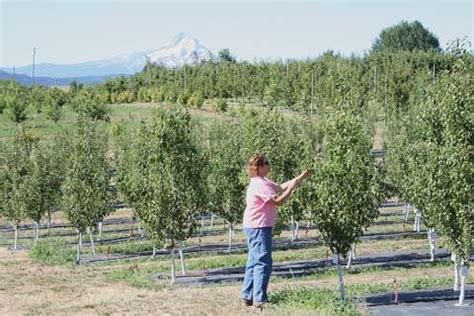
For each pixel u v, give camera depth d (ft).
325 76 312.09
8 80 479.82
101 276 108.37
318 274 110.83
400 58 378.73
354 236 76.69
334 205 75.77
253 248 47.78
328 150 77.20
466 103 75.46
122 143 198.08
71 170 140.46
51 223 206.69
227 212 142.51
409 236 154.51
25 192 161.48
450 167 75.61
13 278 103.81
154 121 112.98
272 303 51.42
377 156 213.66
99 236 173.06
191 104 368.27
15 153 166.40
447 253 131.23
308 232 169.68
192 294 64.80
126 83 473.26
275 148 127.13
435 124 87.20
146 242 159.63
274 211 47.32
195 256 140.67
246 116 147.02
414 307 76.69
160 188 109.29
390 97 298.56
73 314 53.83
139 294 68.23
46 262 132.67
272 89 317.01
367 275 107.96
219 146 149.69
